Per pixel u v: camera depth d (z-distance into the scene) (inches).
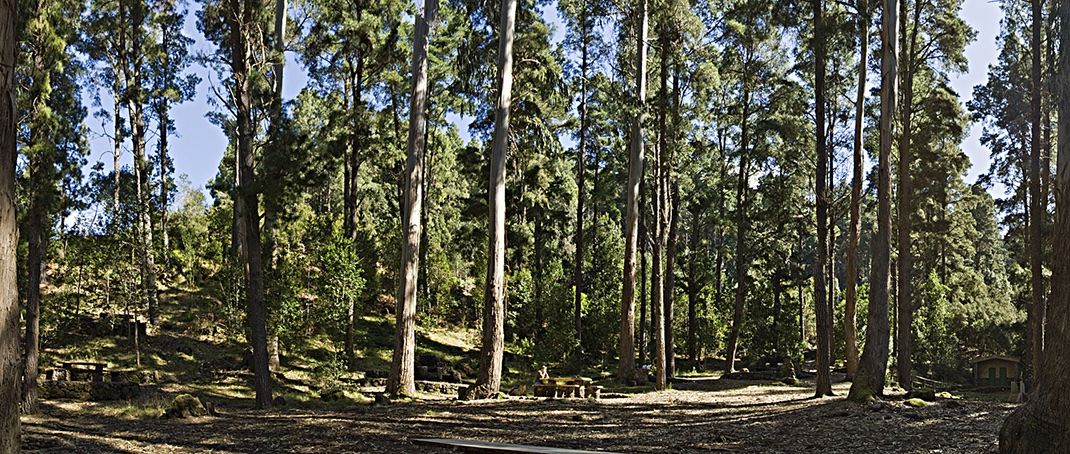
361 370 1085.1
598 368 1450.5
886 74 719.7
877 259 708.0
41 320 862.5
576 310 1358.3
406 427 554.9
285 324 983.0
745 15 938.7
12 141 238.2
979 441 428.1
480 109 1205.7
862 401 655.8
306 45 1014.4
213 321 1124.5
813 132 1263.5
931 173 1225.4
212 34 721.6
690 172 1417.3
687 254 1753.2
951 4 974.4
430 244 1669.5
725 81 1268.5
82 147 683.4
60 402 673.6
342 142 762.8
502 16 903.1
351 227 1246.3
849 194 1285.7
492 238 883.4
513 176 1411.2
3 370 229.8
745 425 561.6
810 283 2023.9
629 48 1210.0
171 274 1326.3
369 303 1453.0
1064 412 238.7
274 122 717.3
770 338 1614.2
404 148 1331.2
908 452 404.2
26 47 635.5
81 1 1121.4
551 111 1248.2
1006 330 1692.9
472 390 849.5
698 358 1721.2
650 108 1103.6
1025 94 996.6
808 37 973.8
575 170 1795.0
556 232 1812.3
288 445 458.9
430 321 1494.8
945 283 1856.5
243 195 703.1
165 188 1310.3
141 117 1194.6
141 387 779.4
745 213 1519.4
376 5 1178.6
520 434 517.3
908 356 975.0
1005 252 2437.3
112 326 1000.2
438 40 1222.3
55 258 989.2
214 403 733.9
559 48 1321.4
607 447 448.1
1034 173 801.6
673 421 602.9
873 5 845.8
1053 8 651.5
